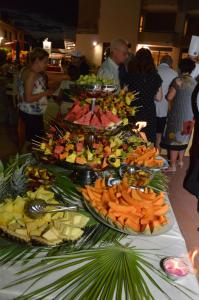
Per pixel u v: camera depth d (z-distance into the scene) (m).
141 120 3.14
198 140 2.86
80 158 1.47
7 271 1.04
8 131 5.23
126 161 1.75
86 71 4.11
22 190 1.38
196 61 4.06
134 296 0.97
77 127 1.65
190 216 3.05
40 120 3.40
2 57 6.41
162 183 1.79
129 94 2.38
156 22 18.89
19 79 3.34
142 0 18.42
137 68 3.13
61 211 1.27
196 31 18.55
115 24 18.45
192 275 1.14
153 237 1.30
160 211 1.31
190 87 3.75
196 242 2.63
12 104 5.69
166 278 1.10
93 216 1.33
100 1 18.33
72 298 0.95
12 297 0.97
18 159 1.63
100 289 0.98
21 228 1.16
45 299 0.96
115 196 1.35
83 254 1.12
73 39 22.00
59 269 1.06
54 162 1.59
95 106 1.80
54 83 11.55
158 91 3.25
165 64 4.11
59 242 1.15
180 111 3.82
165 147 4.01
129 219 1.26
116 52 3.19
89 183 1.61
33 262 1.08
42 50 3.12
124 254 1.14
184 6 17.97
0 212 1.21
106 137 1.66
